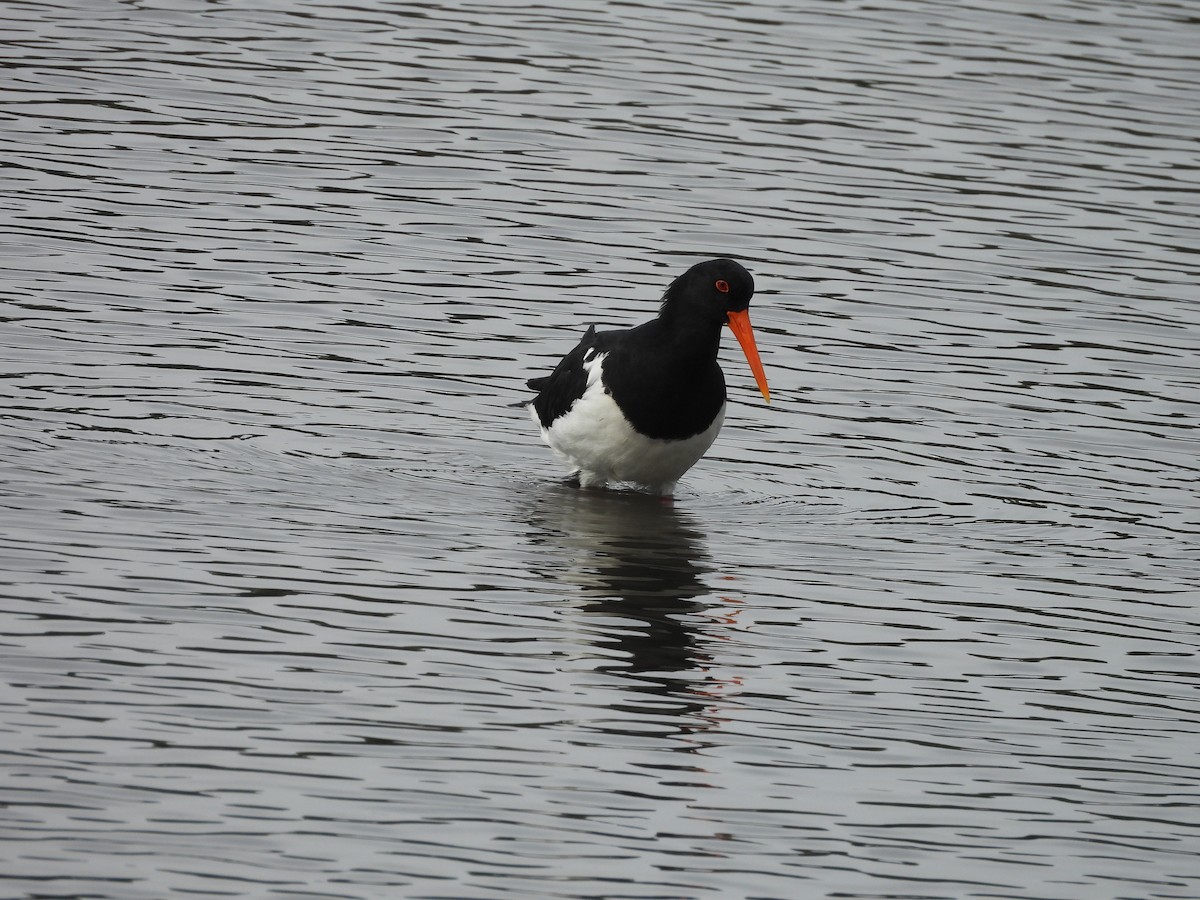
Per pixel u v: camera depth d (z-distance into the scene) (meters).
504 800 10.09
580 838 9.78
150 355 16.94
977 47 28.38
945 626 12.99
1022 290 20.27
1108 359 18.62
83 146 21.98
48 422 15.29
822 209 22.12
